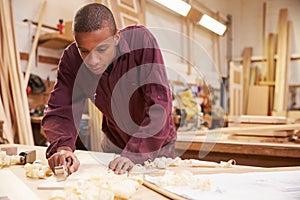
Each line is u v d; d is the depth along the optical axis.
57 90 1.30
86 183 0.80
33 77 3.49
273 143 2.02
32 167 1.02
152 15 4.47
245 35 6.26
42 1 3.76
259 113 5.48
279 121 2.39
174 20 4.93
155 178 0.95
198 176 0.99
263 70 5.85
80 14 1.05
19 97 2.90
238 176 1.00
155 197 0.80
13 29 3.01
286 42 5.54
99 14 1.05
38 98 3.60
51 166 1.02
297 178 0.98
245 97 5.62
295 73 5.61
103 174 0.93
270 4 6.03
